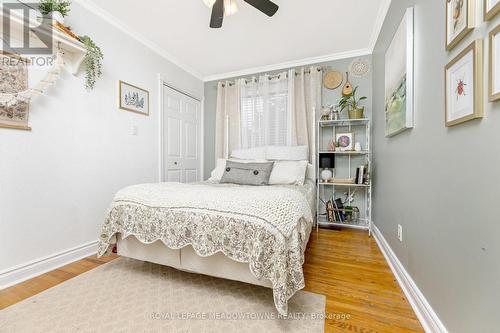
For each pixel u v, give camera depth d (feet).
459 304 3.10
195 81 12.03
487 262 2.58
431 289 3.89
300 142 10.44
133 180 8.34
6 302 4.49
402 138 5.61
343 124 9.96
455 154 3.27
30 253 5.51
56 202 6.03
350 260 6.55
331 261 6.47
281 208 4.34
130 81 8.21
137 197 5.36
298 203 4.96
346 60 10.00
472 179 2.88
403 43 5.24
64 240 6.21
